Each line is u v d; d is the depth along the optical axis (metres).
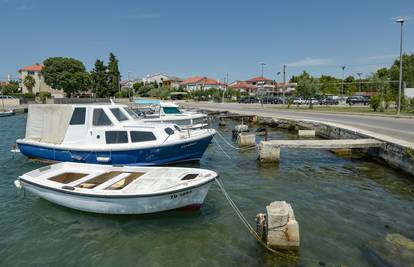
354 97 61.97
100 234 7.95
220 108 48.28
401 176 12.72
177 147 13.48
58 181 9.99
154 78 131.12
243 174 13.50
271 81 113.75
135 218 8.69
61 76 79.69
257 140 22.67
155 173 9.88
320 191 11.16
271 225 6.82
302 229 8.01
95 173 10.34
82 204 8.81
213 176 9.13
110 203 8.43
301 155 17.09
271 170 14.15
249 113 37.62
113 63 91.94
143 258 6.87
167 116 25.39
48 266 6.63
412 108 34.34
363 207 9.58
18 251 7.22
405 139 14.90
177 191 8.36
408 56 62.84
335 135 20.83
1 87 93.25
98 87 87.75
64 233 8.03
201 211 9.28
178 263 6.63
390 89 44.81
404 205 9.71
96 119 13.69
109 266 6.60
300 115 33.53
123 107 14.98
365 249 6.97
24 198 10.51
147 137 13.34
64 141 13.83
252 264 6.47
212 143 21.81
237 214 9.06
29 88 91.25
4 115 44.84
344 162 15.41
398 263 6.38
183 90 105.62
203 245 7.33
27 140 14.65
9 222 8.71
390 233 7.79
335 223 8.39
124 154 12.87
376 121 24.84
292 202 10.05
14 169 14.16
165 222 8.54
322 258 6.61
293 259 6.56
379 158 14.99
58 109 13.98
